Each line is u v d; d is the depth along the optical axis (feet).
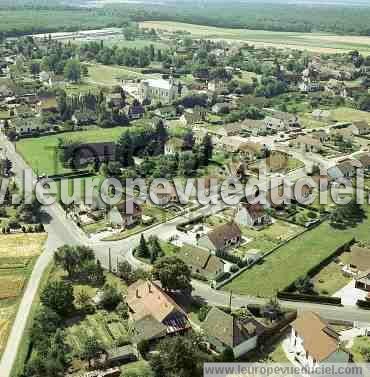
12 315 395.14
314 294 431.02
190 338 351.25
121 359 348.59
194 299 419.95
